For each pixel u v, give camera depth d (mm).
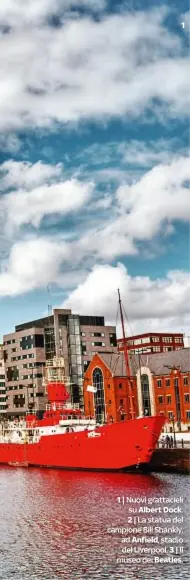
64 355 165750
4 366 182000
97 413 136625
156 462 80250
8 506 58219
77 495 62844
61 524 49438
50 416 95562
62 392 98688
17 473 85438
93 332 173125
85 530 47125
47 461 90438
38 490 67688
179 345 197875
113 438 79750
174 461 78125
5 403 181625
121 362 138125
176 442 89812
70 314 169625
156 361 137000
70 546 42750
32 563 39188
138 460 77438
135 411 133250
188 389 123250
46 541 44250
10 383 176375
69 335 167750
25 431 98812
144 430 76500
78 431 85750
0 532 47438
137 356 141500
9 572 37531
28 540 44719
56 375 102500
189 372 123375
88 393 139250
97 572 37156
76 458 85000
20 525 49656
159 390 130375
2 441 103688
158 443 87750
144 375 133875
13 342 176875
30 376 168500
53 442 89312
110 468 80312
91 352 171125
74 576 36469
